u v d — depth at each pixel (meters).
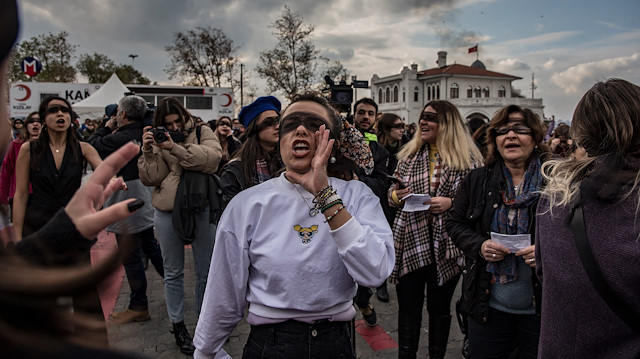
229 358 1.86
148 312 4.02
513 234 2.38
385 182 3.39
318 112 1.73
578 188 1.45
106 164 0.73
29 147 3.13
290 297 1.60
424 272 2.95
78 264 0.63
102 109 15.32
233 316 1.73
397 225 2.96
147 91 16.17
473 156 3.07
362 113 4.25
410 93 57.69
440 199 2.83
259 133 2.68
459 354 3.51
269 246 1.63
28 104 16.86
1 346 0.46
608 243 1.33
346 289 1.67
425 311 4.29
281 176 1.75
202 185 3.39
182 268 3.60
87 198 0.71
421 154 3.18
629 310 1.31
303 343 1.62
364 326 4.01
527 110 2.42
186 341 3.49
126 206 0.66
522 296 2.29
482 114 52.22
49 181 3.14
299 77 27.69
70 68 36.41
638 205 1.30
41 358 0.46
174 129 3.49
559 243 1.49
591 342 1.39
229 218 1.70
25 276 0.52
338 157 1.90
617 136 1.38
